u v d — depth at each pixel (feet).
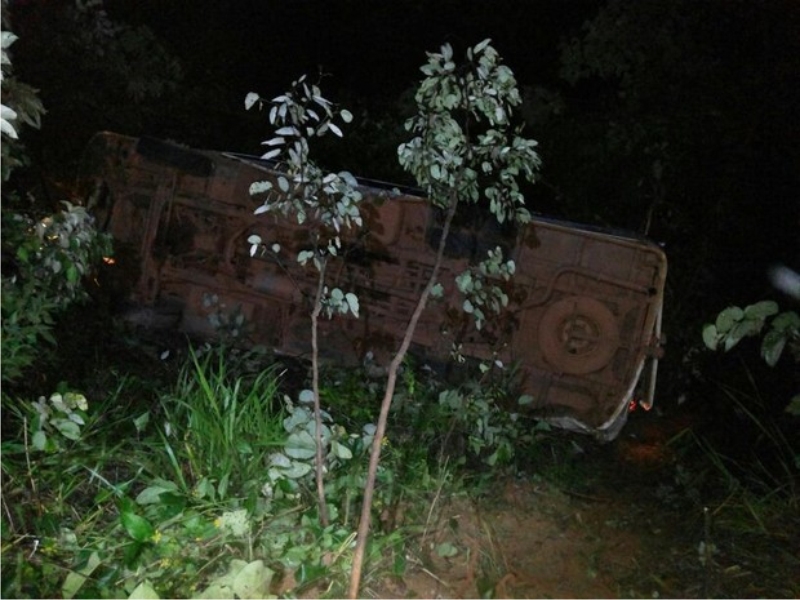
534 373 22.54
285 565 14.33
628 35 29.71
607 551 17.72
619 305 22.21
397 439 19.63
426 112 13.92
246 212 23.53
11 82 15.57
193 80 38.50
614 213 30.09
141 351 23.00
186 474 16.83
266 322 23.72
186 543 14.37
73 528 14.61
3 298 16.29
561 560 17.08
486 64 13.60
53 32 28.35
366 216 22.84
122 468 16.79
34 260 16.85
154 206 23.98
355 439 17.21
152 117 33.65
